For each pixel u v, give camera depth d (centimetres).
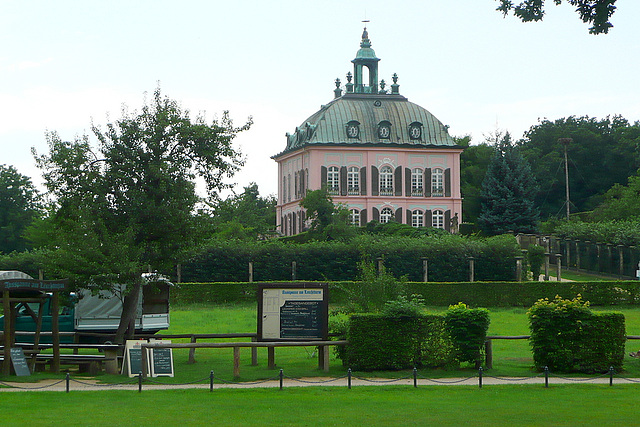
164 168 2831
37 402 2048
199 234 2927
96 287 2886
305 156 10375
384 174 10312
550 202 12681
